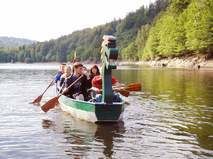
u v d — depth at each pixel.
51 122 12.95
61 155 8.94
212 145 9.77
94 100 13.34
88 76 15.05
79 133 11.23
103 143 10.04
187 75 38.84
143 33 144.00
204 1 68.56
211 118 13.47
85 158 8.70
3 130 11.63
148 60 119.88
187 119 13.31
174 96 20.02
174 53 83.25
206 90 22.81
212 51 67.00
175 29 80.56
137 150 9.35
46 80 34.12
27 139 10.47
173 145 9.80
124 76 38.53
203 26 65.62
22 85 28.30
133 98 19.25
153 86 26.05
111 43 12.45
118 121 12.90
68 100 14.30
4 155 8.94
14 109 15.91
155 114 14.38
